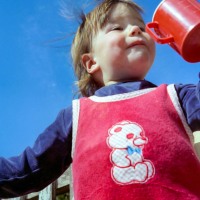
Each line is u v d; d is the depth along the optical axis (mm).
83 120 1531
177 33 1497
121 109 1489
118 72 1687
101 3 1933
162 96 1485
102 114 1504
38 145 1561
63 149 1563
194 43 1471
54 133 1570
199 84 1335
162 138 1377
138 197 1285
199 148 1959
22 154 1568
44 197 3139
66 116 1593
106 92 1604
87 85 1966
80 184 1393
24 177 1537
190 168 1343
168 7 1560
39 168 1538
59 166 1570
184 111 1438
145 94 1526
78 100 1633
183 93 1466
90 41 1865
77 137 1504
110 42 1705
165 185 1294
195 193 1306
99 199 1322
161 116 1431
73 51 2031
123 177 1328
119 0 1882
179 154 1353
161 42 1529
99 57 1769
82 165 1418
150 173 1317
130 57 1653
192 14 1482
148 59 1661
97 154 1397
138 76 1676
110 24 1785
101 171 1363
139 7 1864
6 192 1561
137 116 1446
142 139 1380
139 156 1348
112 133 1419
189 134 1413
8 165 1553
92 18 1884
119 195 1306
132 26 1720
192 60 1494
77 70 2014
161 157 1343
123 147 1376
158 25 1608
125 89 1584
